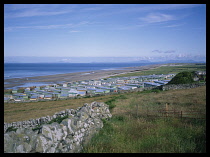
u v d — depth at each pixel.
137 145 7.90
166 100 20.53
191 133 9.01
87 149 7.59
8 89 73.25
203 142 7.92
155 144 8.00
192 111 13.56
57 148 6.74
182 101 18.75
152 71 174.00
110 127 10.65
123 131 9.80
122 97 28.34
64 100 39.91
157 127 10.23
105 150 7.47
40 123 14.98
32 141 5.96
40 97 52.88
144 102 20.84
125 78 101.44
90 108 11.92
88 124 9.45
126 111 16.03
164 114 13.48
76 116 9.62
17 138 5.76
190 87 32.03
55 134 6.89
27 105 36.25
